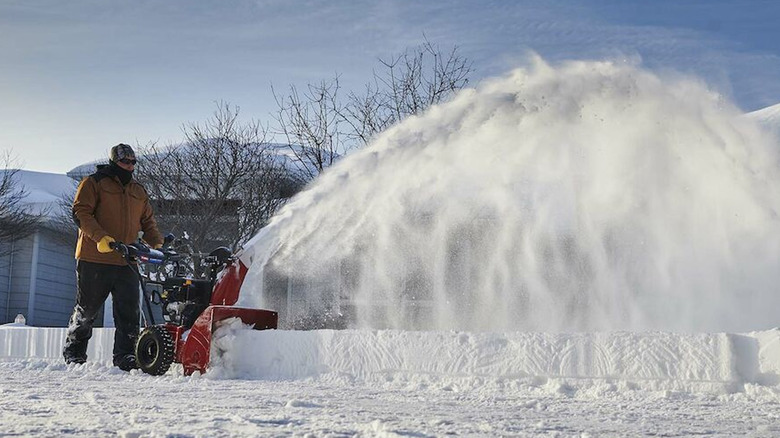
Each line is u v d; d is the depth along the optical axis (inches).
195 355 227.1
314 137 711.1
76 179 916.6
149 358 238.7
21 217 904.3
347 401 152.2
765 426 118.0
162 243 289.7
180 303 245.4
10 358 319.3
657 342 168.9
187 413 126.9
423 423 117.1
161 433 99.6
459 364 187.6
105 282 271.4
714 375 164.1
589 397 166.2
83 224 264.8
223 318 227.3
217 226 685.3
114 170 277.4
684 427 116.7
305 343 211.0
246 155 716.7
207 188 693.3
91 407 134.5
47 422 111.3
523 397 163.6
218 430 104.7
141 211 285.0
